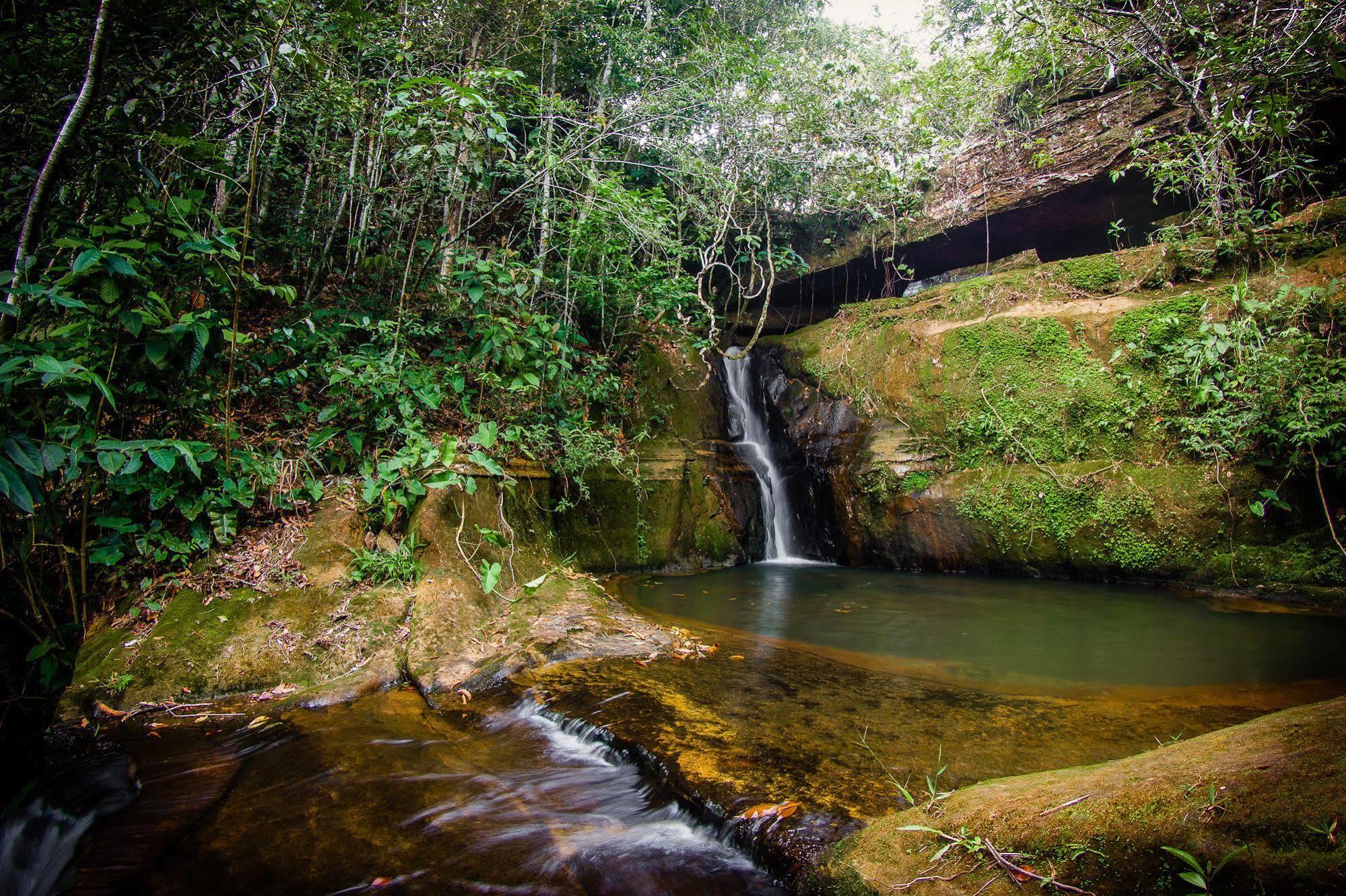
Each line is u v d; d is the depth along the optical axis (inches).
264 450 171.9
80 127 103.7
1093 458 267.3
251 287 158.2
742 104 331.6
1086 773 73.6
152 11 143.6
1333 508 217.3
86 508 130.1
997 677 142.3
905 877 64.7
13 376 96.7
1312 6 224.7
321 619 140.0
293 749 103.6
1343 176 298.4
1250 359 235.6
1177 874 54.9
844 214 410.9
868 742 101.9
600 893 70.4
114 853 75.9
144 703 117.3
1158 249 290.7
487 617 156.1
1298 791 55.5
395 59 228.8
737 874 74.7
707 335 389.4
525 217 299.4
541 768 98.9
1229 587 229.5
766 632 182.5
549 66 328.5
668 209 295.9
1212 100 266.8
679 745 99.7
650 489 284.8
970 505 283.1
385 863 74.7
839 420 343.6
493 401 242.5
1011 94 372.8
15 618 123.9
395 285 253.9
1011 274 322.3
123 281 115.6
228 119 199.0
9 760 114.6
